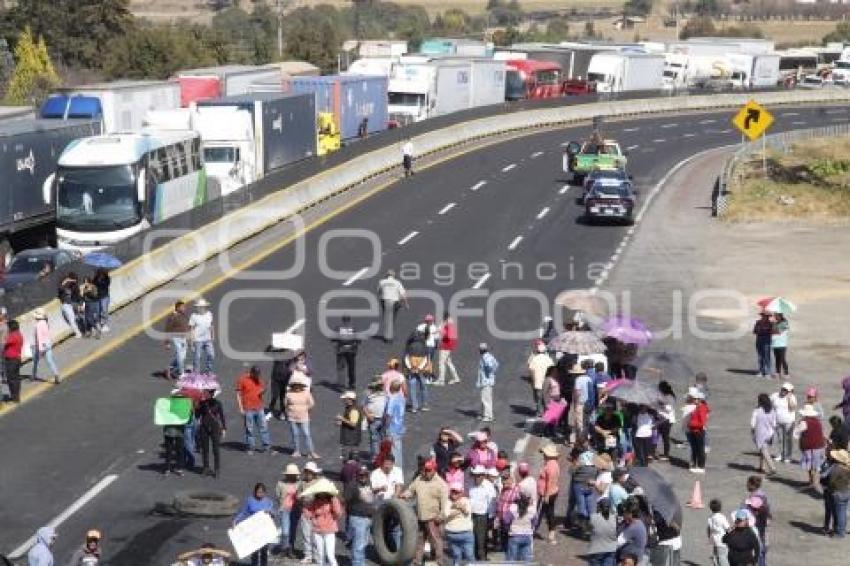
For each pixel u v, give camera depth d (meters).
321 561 35.53
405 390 50.56
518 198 98.38
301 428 44.34
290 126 101.19
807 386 55.75
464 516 35.41
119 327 60.94
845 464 40.16
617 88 169.12
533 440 47.31
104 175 74.75
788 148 131.00
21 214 76.62
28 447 45.38
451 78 140.75
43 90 169.88
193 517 39.59
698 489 41.97
